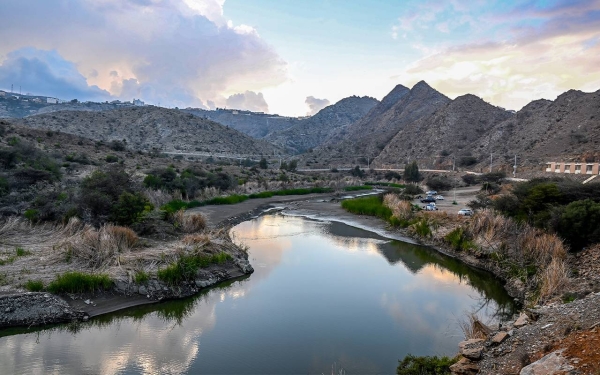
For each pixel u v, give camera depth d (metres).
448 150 122.62
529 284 19.22
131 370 12.18
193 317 16.34
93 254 19.23
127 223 25.52
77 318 15.32
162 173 51.28
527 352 9.16
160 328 15.30
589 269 18.50
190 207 45.56
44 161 43.12
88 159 55.75
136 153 75.12
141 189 38.22
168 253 20.52
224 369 12.25
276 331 15.03
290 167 111.62
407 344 14.02
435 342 14.17
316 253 28.11
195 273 19.33
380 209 44.97
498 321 15.89
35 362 12.53
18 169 36.88
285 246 30.33
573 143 83.62
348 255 27.64
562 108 104.94
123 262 18.92
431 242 31.08
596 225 21.11
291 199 63.72
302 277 22.09
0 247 21.22
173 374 11.98
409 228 35.25
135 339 14.31
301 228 38.72
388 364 12.58
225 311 17.02
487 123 135.25
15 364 12.37
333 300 18.45
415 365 11.44
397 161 134.00
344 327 15.42
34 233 24.52
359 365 12.51
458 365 10.15
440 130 134.25
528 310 12.20
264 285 20.53
